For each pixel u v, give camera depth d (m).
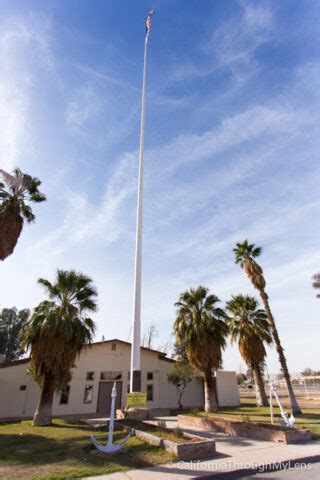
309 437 9.20
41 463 7.02
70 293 16.56
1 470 6.45
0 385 21.83
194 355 20.30
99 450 8.17
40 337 14.76
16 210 16.52
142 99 16.94
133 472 6.24
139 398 12.50
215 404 19.80
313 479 5.98
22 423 15.26
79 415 21.39
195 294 21.56
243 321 26.31
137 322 13.18
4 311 49.06
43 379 15.62
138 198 15.05
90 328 16.39
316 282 31.27
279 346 20.11
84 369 24.12
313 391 39.12
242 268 24.27
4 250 15.61
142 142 15.99
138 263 14.02
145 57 18.09
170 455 7.37
